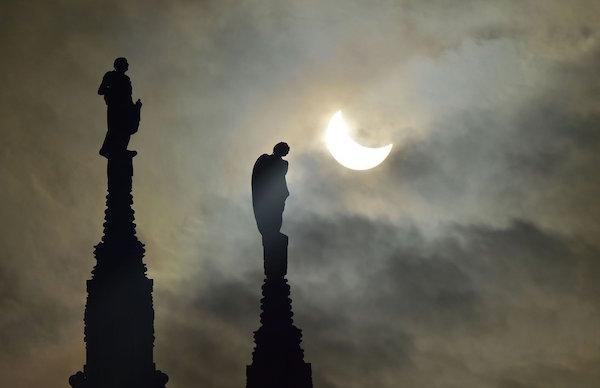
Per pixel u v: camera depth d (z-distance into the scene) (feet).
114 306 422.41
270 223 424.46
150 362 423.64
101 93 449.89
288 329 414.82
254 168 429.38
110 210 435.53
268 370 407.85
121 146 442.91
